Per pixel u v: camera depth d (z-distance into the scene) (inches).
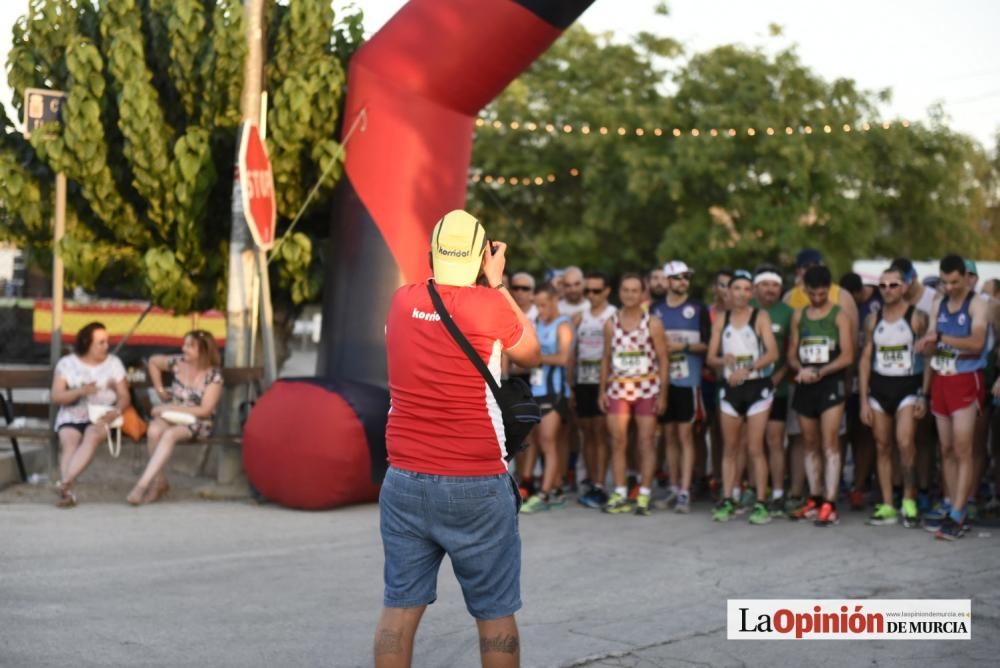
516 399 151.1
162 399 358.6
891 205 1099.9
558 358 356.2
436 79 355.3
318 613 223.8
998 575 267.6
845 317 333.4
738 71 1022.4
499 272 157.9
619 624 221.8
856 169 1019.3
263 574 255.4
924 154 1107.9
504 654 153.0
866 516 352.2
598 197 1049.5
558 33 350.3
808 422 339.0
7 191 363.3
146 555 271.3
